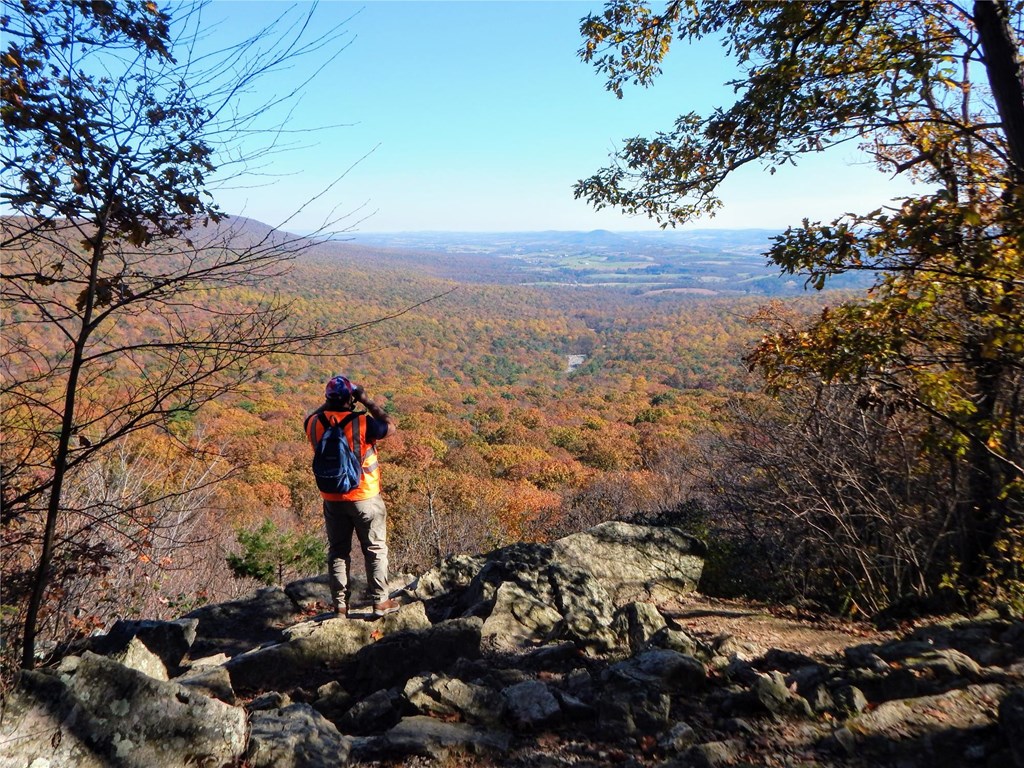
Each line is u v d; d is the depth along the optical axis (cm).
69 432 285
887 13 520
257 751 263
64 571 327
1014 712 244
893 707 286
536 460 5284
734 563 694
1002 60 411
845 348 422
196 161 282
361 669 394
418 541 1515
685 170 609
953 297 429
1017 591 470
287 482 3300
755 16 557
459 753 283
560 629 462
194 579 914
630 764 270
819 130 507
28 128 260
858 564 613
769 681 314
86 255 277
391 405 9412
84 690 246
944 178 467
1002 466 498
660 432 4628
